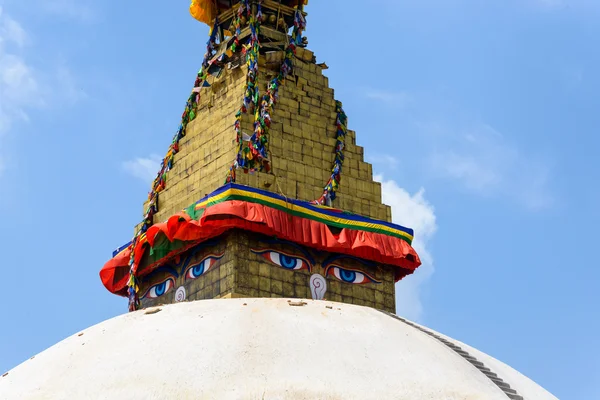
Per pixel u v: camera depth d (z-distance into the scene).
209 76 44.97
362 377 31.14
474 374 33.81
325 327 33.50
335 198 42.50
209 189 42.12
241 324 33.00
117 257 44.31
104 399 30.23
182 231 40.28
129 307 42.94
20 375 33.72
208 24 47.25
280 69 43.78
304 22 46.34
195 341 32.22
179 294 41.38
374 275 41.88
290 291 39.75
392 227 42.16
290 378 30.50
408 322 37.97
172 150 44.75
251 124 42.16
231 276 38.91
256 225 39.28
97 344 33.72
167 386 30.28
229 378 30.41
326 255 40.97
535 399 35.38
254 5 45.59
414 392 30.98
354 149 44.06
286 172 41.69
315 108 43.81
